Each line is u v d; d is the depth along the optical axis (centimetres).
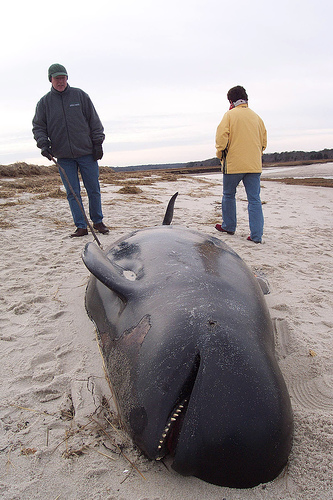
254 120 607
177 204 1011
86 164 633
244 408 189
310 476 203
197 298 232
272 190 1429
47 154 598
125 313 253
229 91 627
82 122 609
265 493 198
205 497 197
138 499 196
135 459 217
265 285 403
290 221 816
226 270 278
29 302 400
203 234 362
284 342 323
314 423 231
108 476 209
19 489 201
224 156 629
